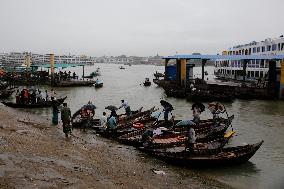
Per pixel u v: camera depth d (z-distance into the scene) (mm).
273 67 48375
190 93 45562
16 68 90625
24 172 11484
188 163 16750
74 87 62750
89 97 48688
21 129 19969
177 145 19219
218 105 24375
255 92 48031
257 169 17188
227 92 46531
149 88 64875
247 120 31844
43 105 35188
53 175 11820
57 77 67562
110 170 14422
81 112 25438
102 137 22203
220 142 19234
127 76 117875
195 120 23906
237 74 83250
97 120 25422
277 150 21047
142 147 19125
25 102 34844
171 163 17312
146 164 16906
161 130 21344
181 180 14906
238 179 15688
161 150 18469
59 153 15391
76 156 15562
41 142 16969
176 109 38188
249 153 17281
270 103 43875
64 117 20375
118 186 12250
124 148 19828
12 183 10227
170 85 58312
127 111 27016
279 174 16516
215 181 15234
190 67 64938
